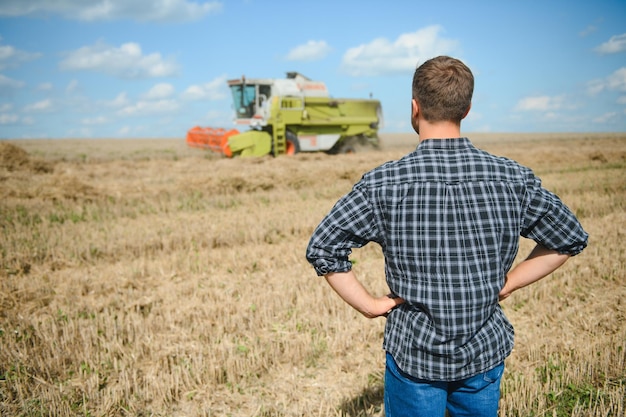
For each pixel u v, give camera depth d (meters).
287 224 9.08
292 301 5.62
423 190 1.77
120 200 11.59
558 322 4.93
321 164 18.31
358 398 3.68
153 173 16.55
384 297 1.92
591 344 4.30
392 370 1.93
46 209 10.44
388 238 1.82
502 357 1.87
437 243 1.75
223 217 9.72
